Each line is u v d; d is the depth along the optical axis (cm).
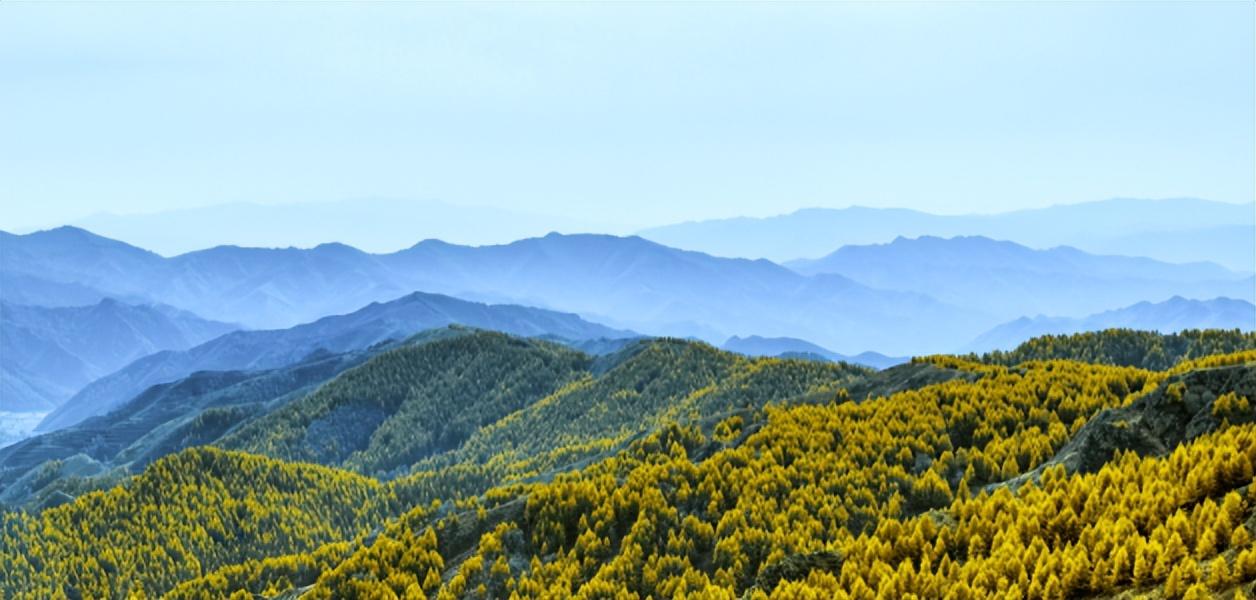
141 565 16275
